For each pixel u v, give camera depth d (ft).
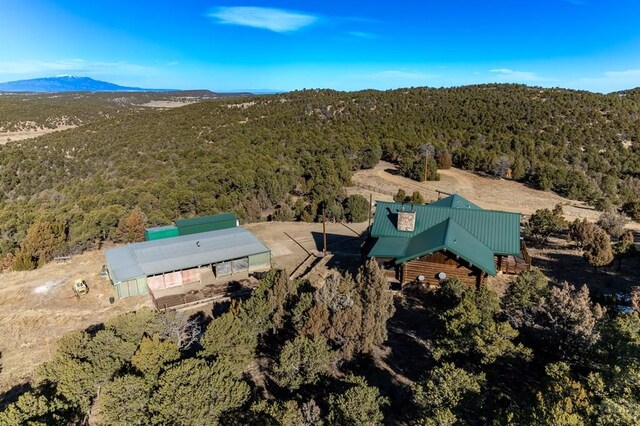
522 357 51.90
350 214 161.07
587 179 201.98
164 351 57.06
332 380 56.03
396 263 87.71
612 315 67.10
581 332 53.26
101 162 238.27
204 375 50.03
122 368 57.82
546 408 38.42
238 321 62.75
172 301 93.15
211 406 47.39
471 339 53.67
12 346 79.82
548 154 246.27
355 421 42.19
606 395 40.91
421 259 87.20
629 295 80.33
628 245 97.40
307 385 55.36
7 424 45.50
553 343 57.06
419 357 62.69
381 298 64.44
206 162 218.59
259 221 172.24
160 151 247.70
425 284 87.76
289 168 221.46
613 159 242.99
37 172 231.30
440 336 58.70
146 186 179.52
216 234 120.67
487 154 241.55
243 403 50.70
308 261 116.78
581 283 89.20
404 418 50.44
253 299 68.80
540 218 117.60
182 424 45.27
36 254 122.52
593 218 158.92
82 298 97.81
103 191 190.39
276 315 66.28
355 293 66.90
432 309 73.31
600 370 47.98
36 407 48.57
